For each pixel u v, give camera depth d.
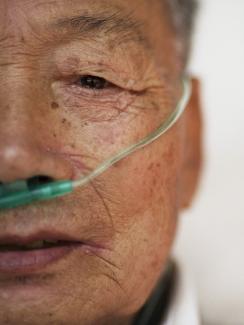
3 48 1.11
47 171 1.03
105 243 1.13
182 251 1.99
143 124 1.20
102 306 1.14
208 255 1.99
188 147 1.50
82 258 1.10
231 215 2.01
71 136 1.12
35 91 1.11
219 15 2.09
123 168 1.16
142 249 1.18
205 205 2.01
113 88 1.18
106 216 1.13
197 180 1.54
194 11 1.53
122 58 1.18
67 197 1.07
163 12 1.34
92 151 1.13
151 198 1.19
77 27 1.14
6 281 1.05
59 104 1.13
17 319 1.06
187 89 1.40
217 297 1.95
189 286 1.45
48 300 1.06
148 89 1.23
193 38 1.56
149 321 1.43
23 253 1.06
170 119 1.26
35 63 1.12
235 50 2.08
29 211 1.03
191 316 1.41
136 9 1.21
